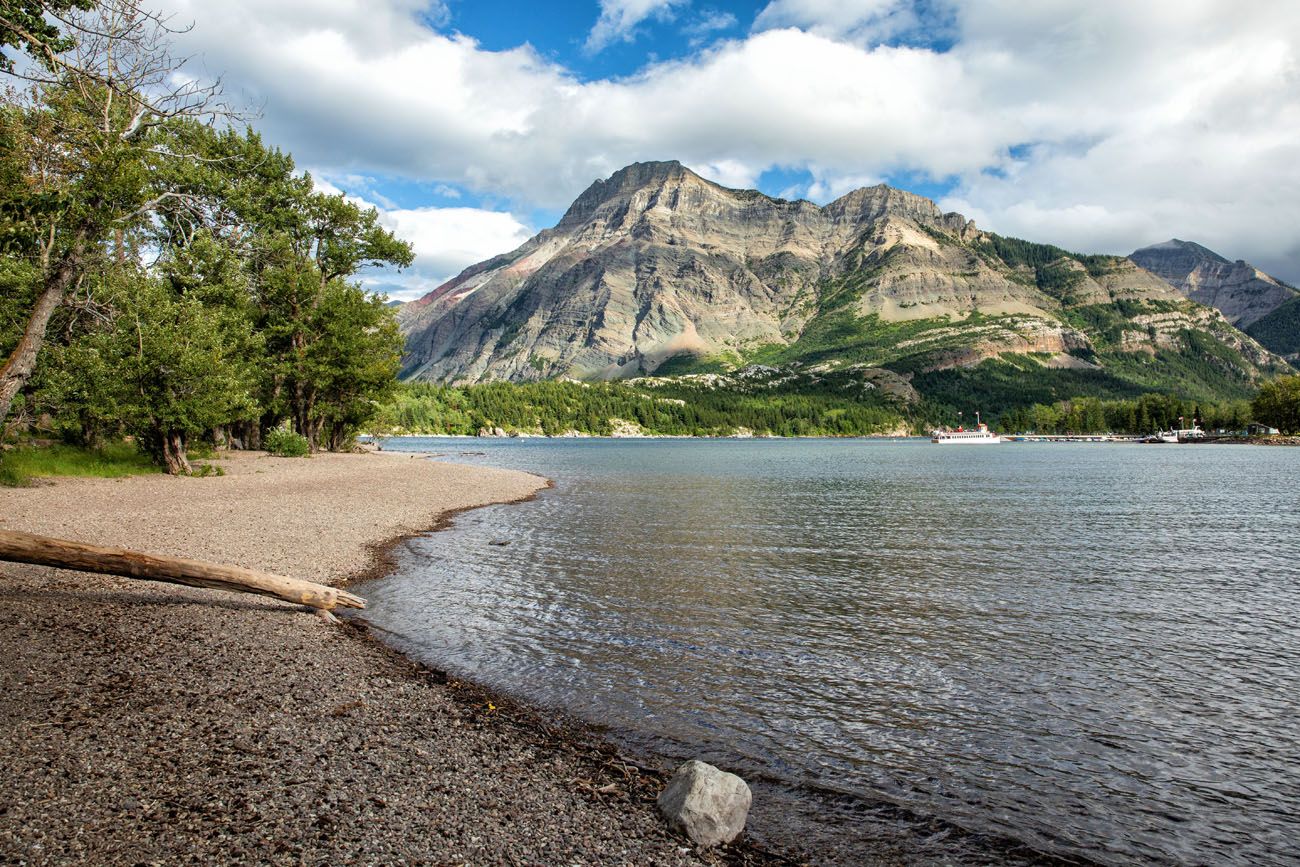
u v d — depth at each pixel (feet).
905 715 35.22
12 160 62.44
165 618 43.37
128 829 19.69
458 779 25.75
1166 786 28.60
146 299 120.47
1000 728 33.88
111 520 75.51
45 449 130.11
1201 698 38.04
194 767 24.08
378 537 82.74
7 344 101.30
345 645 42.01
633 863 21.27
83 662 33.65
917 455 438.81
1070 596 62.28
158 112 67.56
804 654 44.52
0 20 54.08
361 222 195.93
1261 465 306.76
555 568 69.92
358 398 218.38
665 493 159.63
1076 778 29.12
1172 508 135.95
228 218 160.86
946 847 23.89
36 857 17.88
